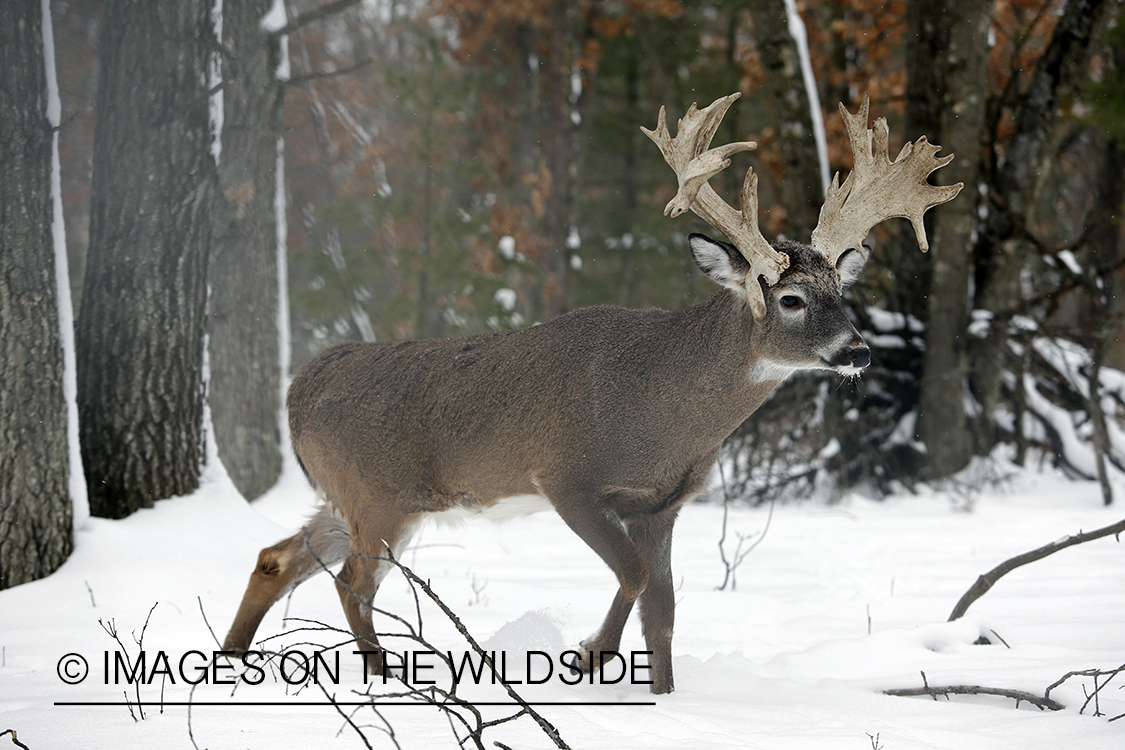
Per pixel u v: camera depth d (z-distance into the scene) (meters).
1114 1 20.86
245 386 17.56
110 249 11.72
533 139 44.09
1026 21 27.70
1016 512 17.39
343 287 34.78
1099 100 27.77
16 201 10.13
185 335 11.96
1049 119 21.12
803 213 21.48
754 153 30.88
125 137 11.78
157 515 11.41
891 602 10.44
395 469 8.59
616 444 7.81
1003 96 21.39
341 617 9.54
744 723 6.17
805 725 6.12
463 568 12.75
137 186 11.73
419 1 52.94
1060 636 8.68
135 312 11.63
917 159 7.88
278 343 18.59
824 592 11.32
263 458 17.81
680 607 10.51
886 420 20.94
